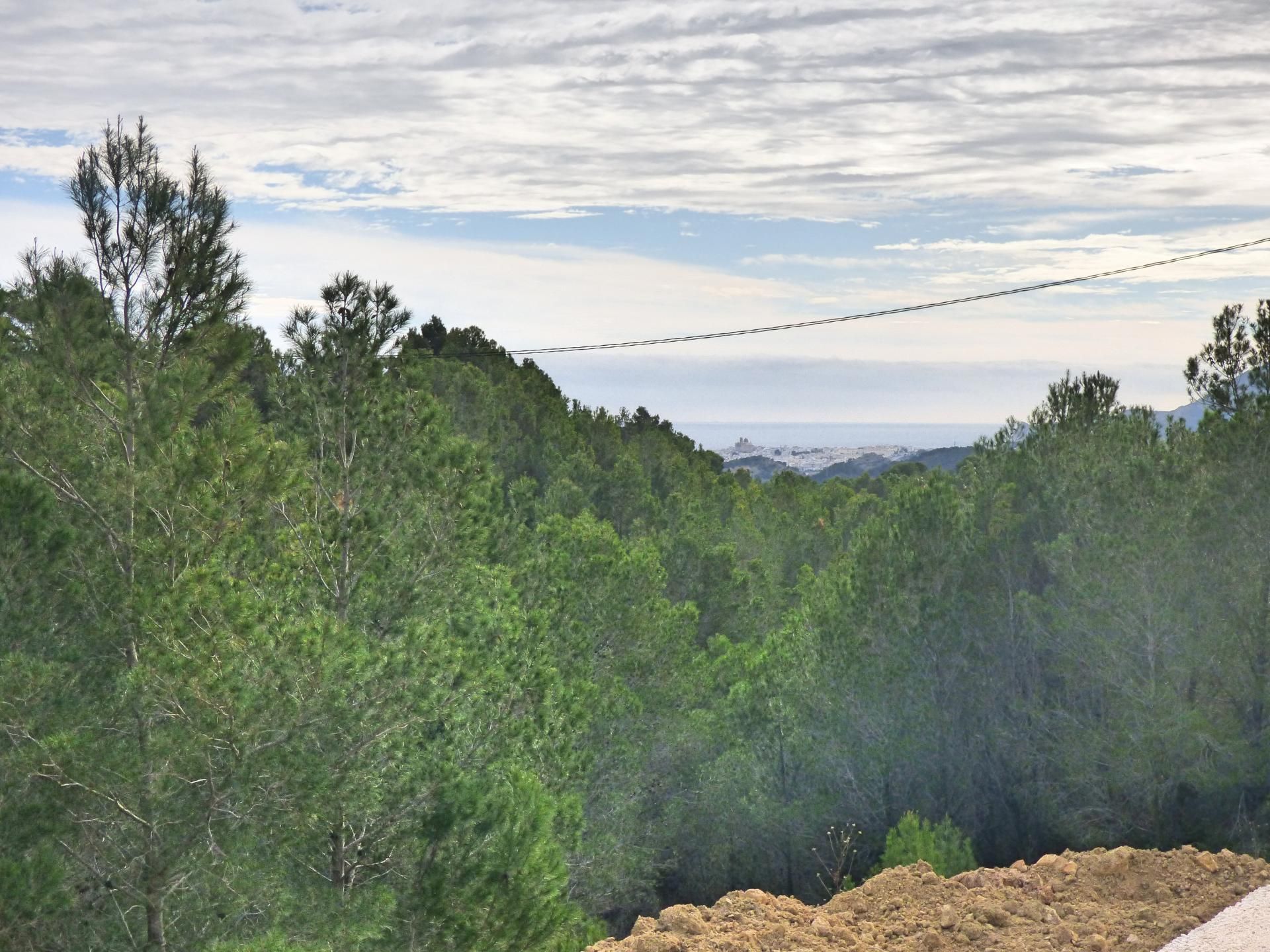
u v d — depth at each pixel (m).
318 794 10.49
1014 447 29.70
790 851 27.23
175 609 9.84
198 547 10.66
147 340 10.74
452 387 44.94
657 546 39.44
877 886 9.16
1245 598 22.39
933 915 8.48
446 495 14.44
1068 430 29.23
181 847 10.05
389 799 11.97
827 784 26.86
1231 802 22.50
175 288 10.63
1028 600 24.69
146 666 9.80
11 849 9.76
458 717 13.52
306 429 14.10
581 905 23.73
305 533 13.65
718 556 39.44
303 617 11.83
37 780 9.96
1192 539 22.44
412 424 14.46
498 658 15.76
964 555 26.20
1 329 10.71
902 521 26.66
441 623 13.38
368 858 12.20
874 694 25.92
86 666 10.56
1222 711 23.02
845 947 7.87
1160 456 23.66
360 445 14.23
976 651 26.08
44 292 10.34
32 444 10.73
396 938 11.34
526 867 11.36
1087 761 23.16
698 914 8.59
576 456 48.53
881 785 26.30
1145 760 21.94
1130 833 23.12
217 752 10.13
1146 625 22.64
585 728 18.56
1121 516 23.16
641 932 8.31
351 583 13.77
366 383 14.19
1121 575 22.58
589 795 24.02
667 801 28.12
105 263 10.59
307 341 14.13
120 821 10.05
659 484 63.28
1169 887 8.67
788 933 8.11
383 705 11.18
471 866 11.37
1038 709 24.78
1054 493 26.00
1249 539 22.16
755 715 27.94
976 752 25.77
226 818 10.30
